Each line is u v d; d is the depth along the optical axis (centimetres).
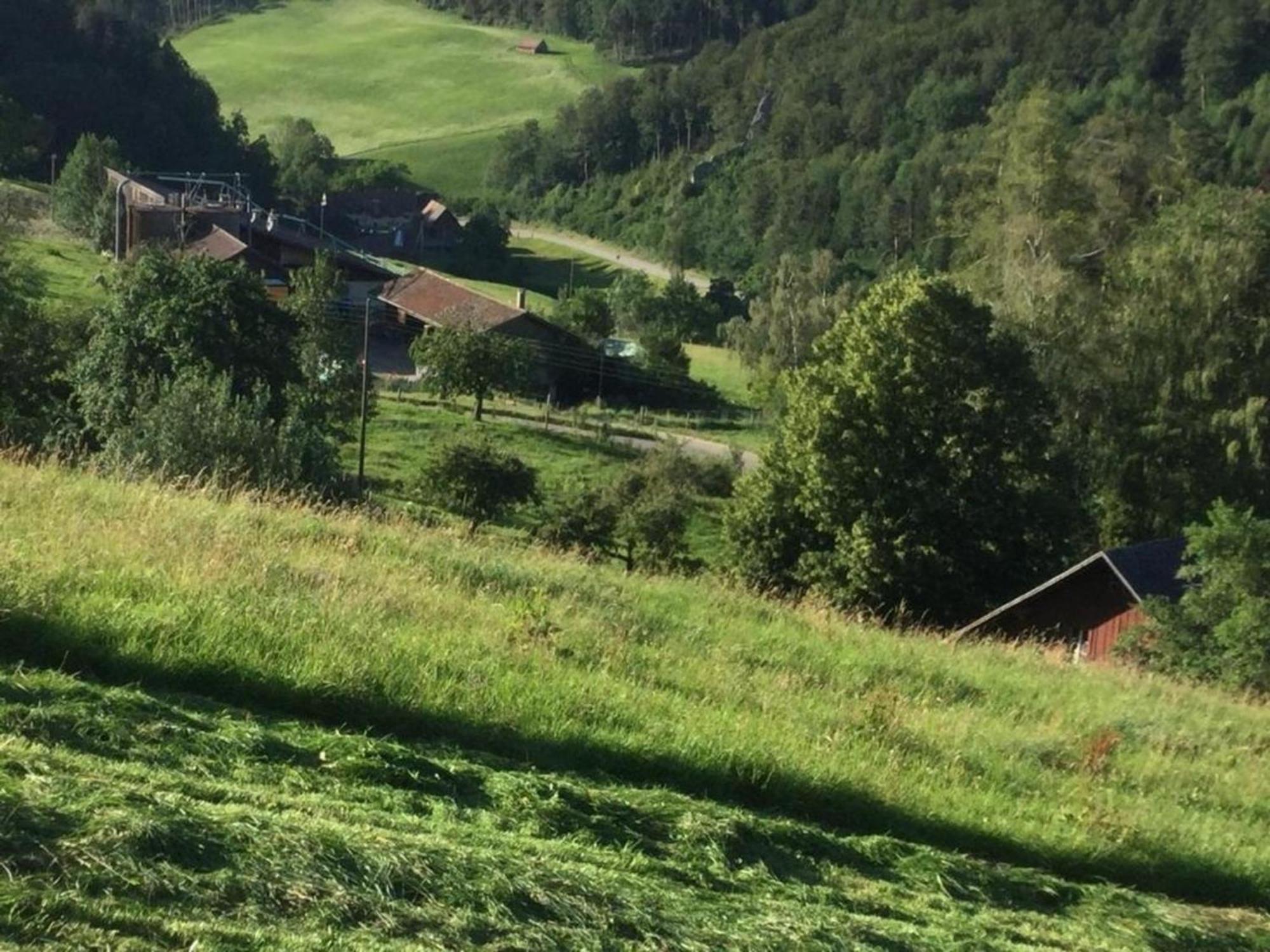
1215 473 3588
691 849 645
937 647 1434
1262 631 1825
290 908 442
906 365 2564
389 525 1398
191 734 609
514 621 974
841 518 2580
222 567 895
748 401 6178
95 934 389
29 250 5841
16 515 951
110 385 2688
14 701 596
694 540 3669
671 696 888
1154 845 804
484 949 449
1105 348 3744
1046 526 2606
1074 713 1200
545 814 631
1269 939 720
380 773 626
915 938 589
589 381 5988
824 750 823
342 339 4431
